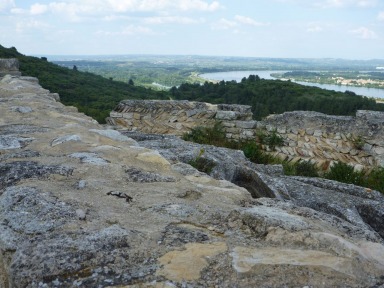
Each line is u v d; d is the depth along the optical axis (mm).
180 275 1978
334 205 4566
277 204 3064
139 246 2221
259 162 9023
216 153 5609
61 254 2080
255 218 2533
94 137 4691
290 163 8930
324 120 9516
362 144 8945
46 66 33375
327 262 2068
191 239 2338
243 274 1979
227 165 5105
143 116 11383
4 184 3119
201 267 2047
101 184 3150
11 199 2738
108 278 1943
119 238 2254
